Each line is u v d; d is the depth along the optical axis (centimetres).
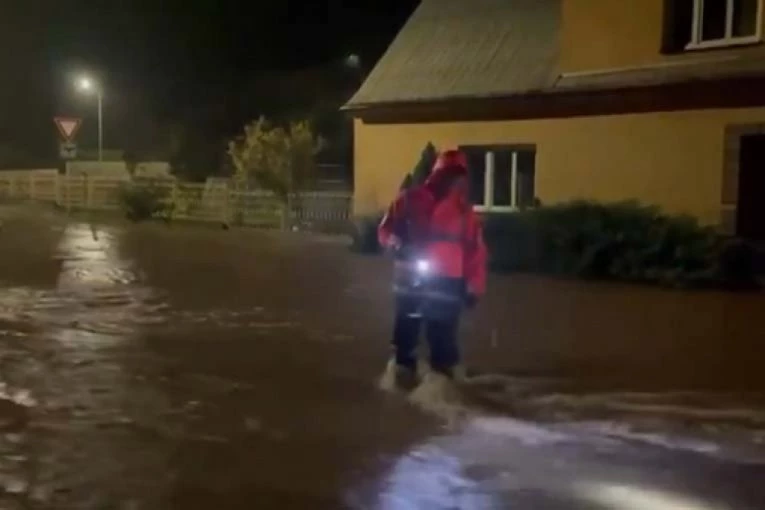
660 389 840
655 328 1141
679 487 594
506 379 874
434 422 736
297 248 2250
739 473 620
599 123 1862
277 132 2944
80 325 1173
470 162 2142
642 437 696
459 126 2148
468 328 1143
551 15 2138
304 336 1102
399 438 695
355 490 586
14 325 1171
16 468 626
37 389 841
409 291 871
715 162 1678
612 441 687
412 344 890
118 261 1950
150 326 1169
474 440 689
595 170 1875
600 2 1859
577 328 1141
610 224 1641
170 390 839
